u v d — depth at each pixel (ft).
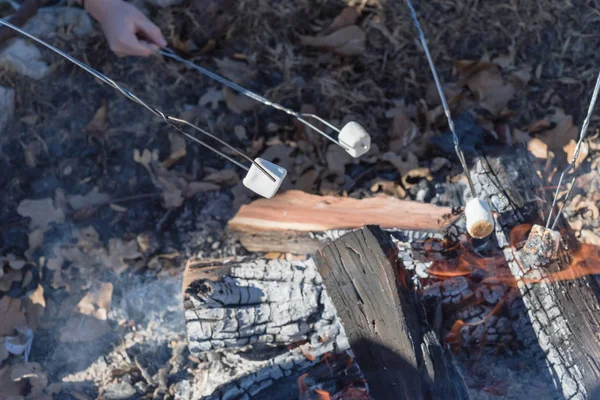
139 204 4.26
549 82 4.48
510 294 3.58
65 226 4.20
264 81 4.59
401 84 4.54
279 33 4.67
